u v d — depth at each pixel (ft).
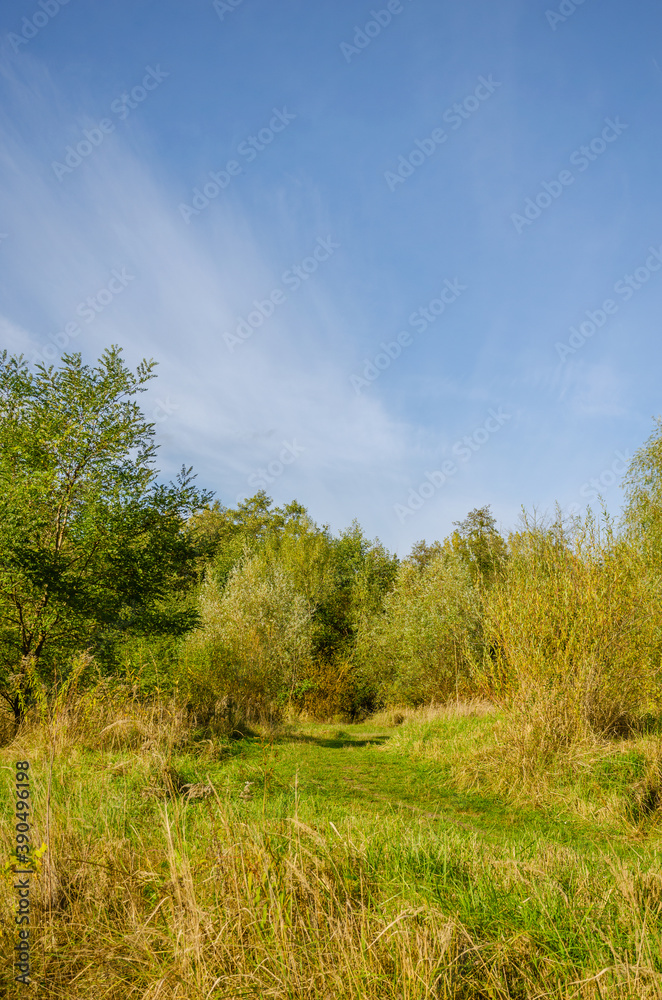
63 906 9.54
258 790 18.31
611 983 7.09
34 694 24.89
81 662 26.27
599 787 20.16
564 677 25.43
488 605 30.86
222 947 7.68
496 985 7.20
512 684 26.96
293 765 25.45
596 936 8.32
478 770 23.76
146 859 10.44
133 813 13.79
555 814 19.31
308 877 9.38
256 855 9.51
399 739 32.81
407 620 67.92
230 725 33.55
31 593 29.50
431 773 24.94
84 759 19.15
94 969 7.97
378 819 14.53
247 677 43.60
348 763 27.25
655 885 10.09
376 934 7.90
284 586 69.56
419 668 65.00
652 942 8.02
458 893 9.52
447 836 13.47
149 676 32.42
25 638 30.27
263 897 8.72
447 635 63.41
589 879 10.50
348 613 98.68
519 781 22.15
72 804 13.71
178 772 18.84
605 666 25.84
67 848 10.85
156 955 7.92
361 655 79.51
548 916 8.71
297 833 10.48
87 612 30.58
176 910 8.54
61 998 7.37
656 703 26.50
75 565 31.73
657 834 16.81
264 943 7.79
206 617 50.93
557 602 27.22
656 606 26.99
